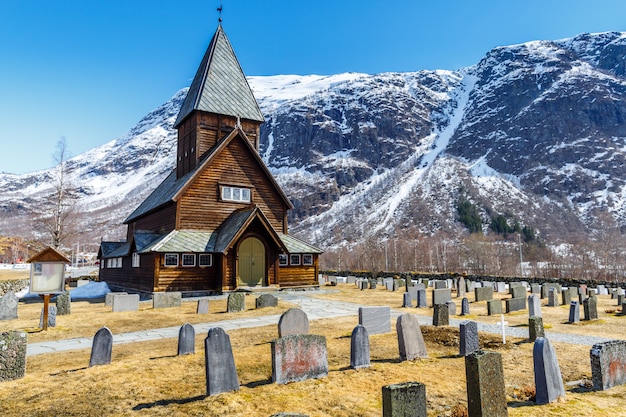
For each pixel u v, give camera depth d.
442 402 8.34
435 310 15.80
